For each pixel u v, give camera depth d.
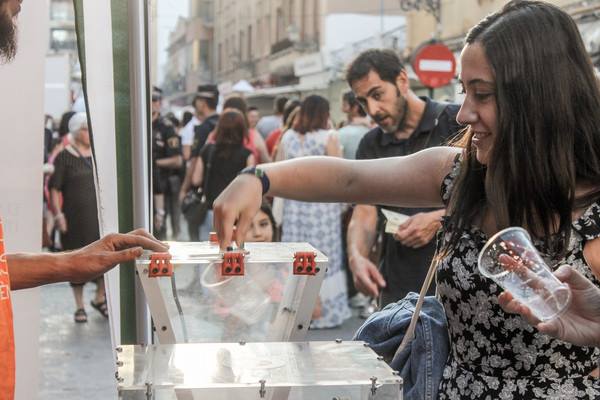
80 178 6.50
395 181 1.84
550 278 1.28
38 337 2.41
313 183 1.85
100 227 2.29
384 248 3.49
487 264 1.32
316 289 1.82
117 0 2.39
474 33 1.57
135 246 1.82
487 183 1.58
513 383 1.57
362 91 3.45
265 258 1.81
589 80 1.55
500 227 1.56
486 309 1.58
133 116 2.44
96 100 2.27
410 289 3.34
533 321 1.29
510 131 1.53
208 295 1.80
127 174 2.45
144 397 1.37
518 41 1.52
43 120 2.37
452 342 1.68
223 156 6.55
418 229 3.25
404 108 3.42
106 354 5.41
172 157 8.24
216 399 1.39
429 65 7.16
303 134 5.98
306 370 1.47
